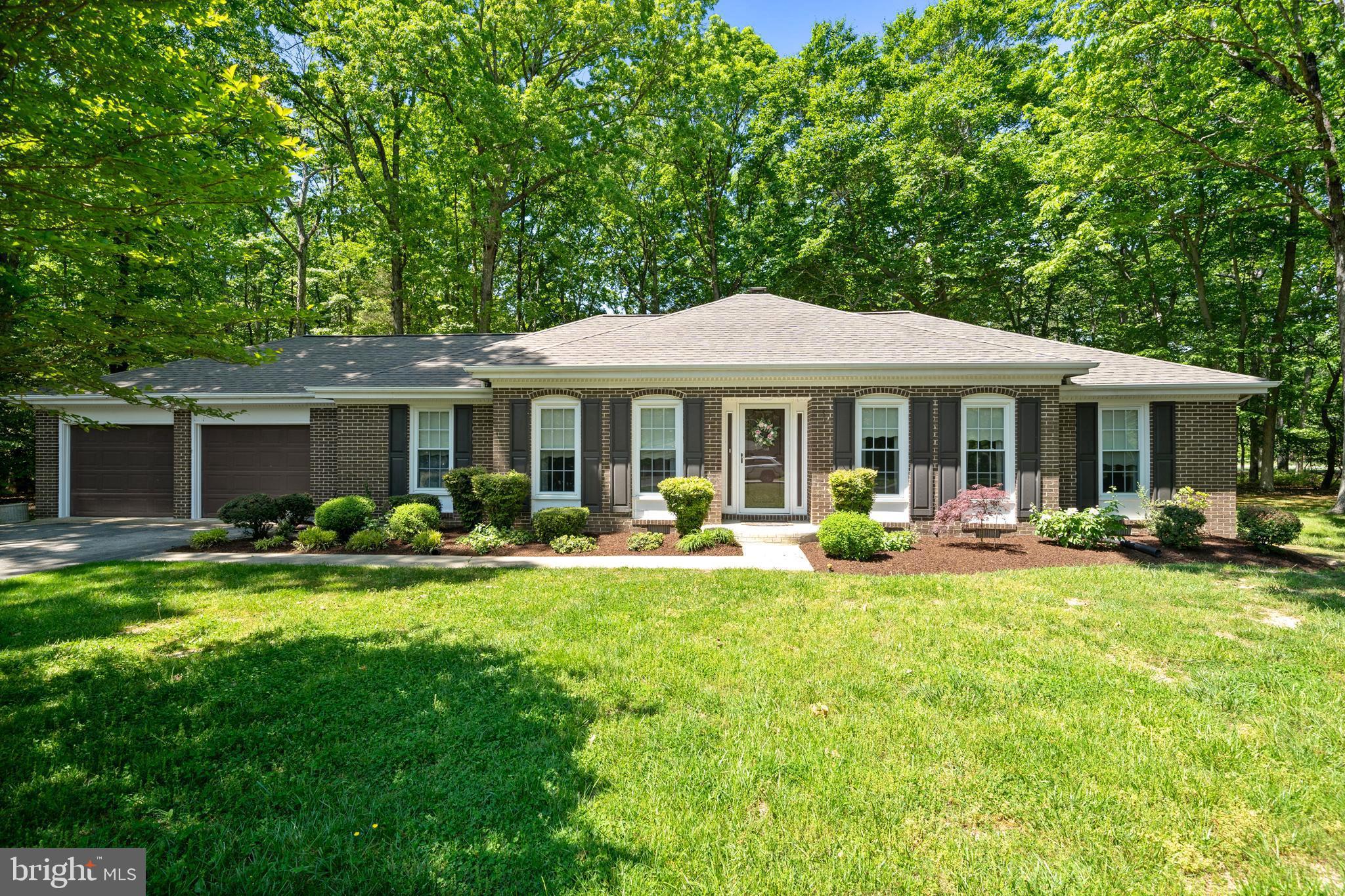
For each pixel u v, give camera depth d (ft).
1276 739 12.56
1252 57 41.83
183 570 28.48
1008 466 37.55
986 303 83.10
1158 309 74.23
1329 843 9.54
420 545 33.60
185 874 8.83
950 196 77.36
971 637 18.54
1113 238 68.44
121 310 15.47
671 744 12.34
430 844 9.39
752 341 41.65
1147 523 39.17
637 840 9.48
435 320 91.81
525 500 39.09
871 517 38.11
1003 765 11.57
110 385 17.25
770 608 21.86
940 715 13.60
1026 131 78.28
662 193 95.04
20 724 13.16
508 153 68.90
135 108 13.66
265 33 64.28
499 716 13.46
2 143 12.99
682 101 74.84
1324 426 79.61
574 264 96.48
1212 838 9.65
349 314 98.63
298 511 38.04
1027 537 36.45
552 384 40.09
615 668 16.20
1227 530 40.37
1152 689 14.76
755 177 91.50
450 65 60.75
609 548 35.09
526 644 18.06
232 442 47.65
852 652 17.37
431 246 72.84
